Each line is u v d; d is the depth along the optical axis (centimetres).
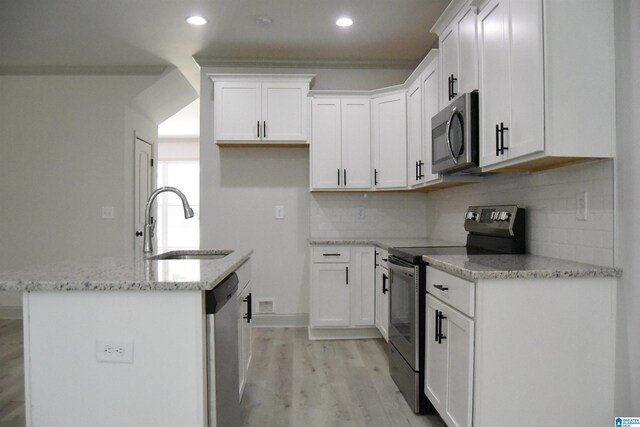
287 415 206
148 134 455
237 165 365
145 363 126
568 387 150
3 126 386
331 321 327
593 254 162
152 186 466
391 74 372
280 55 356
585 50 150
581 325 150
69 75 387
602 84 151
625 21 147
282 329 360
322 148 341
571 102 150
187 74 404
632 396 145
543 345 149
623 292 149
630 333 146
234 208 365
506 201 229
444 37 241
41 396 126
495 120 182
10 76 386
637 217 144
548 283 149
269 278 367
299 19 290
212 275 136
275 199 367
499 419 148
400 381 231
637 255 144
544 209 194
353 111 342
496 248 221
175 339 126
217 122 333
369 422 200
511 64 168
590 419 150
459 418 160
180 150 729
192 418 127
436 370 187
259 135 333
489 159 187
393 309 248
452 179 252
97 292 126
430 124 272
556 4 149
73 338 126
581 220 169
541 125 150
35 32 311
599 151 151
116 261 174
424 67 283
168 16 285
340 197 369
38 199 387
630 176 146
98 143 388
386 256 288
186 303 126
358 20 292
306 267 368
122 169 389
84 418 127
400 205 371
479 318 147
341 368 269
